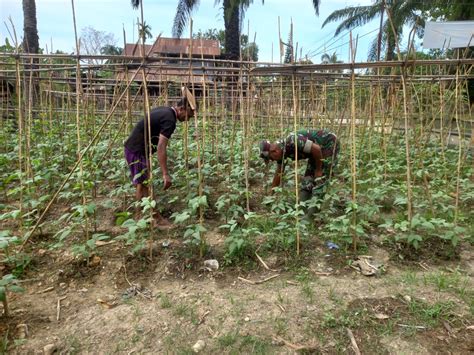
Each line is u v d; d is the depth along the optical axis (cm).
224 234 448
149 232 436
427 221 402
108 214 508
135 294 335
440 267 373
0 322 290
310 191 503
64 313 308
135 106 1022
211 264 376
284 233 421
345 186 564
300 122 908
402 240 414
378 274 357
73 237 438
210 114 857
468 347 265
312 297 324
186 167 496
